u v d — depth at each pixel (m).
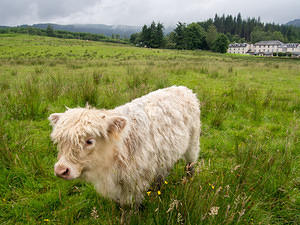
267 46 121.81
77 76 10.31
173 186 2.73
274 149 4.24
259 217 2.48
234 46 123.19
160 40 92.12
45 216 2.79
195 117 3.35
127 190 2.52
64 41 65.69
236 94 8.18
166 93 3.15
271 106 7.22
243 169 3.04
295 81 12.59
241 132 5.33
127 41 140.00
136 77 9.01
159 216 2.31
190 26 91.44
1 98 5.88
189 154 3.52
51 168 3.55
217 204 2.29
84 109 2.16
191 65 17.50
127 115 2.48
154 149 2.58
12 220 2.68
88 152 2.02
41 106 5.84
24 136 3.98
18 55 27.80
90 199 3.05
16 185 3.20
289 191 2.96
